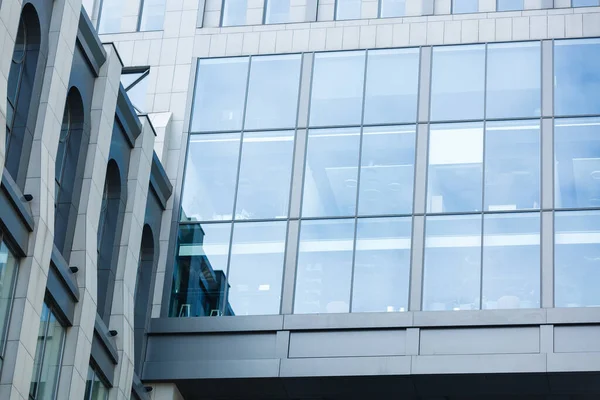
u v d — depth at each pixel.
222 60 51.50
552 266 45.78
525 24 49.78
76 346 37.34
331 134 49.16
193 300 47.47
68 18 38.22
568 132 47.75
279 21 51.81
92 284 38.78
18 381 33.19
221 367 46.09
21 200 34.53
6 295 33.59
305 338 46.12
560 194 46.91
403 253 46.91
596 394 45.56
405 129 48.75
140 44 52.53
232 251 48.03
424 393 46.16
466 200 47.31
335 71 50.22
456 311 45.53
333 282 46.84
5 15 33.94
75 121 40.16
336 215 47.84
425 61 49.72
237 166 49.38
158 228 48.47
